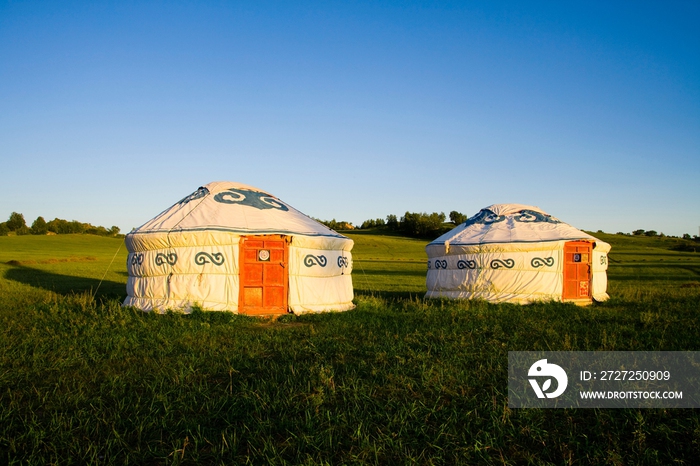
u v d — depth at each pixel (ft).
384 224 315.78
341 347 25.20
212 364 21.59
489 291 45.93
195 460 12.94
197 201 39.40
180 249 35.47
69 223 323.78
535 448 14.30
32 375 19.88
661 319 35.63
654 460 13.29
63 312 34.47
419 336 27.96
